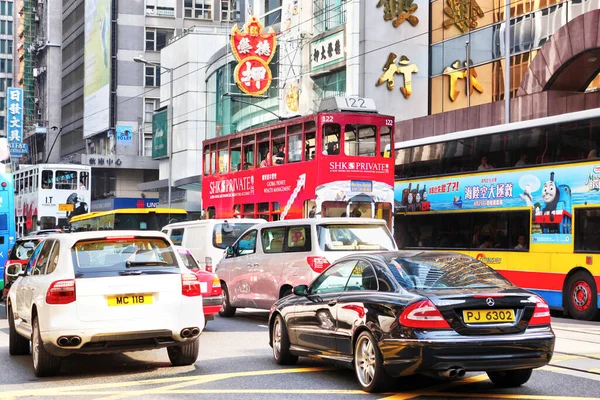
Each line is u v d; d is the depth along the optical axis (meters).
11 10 192.62
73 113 125.75
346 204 26.00
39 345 12.70
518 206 24.31
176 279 12.70
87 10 115.62
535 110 41.03
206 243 23.92
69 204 51.22
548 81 40.38
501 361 10.38
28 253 24.55
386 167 26.52
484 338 10.34
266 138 29.19
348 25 56.44
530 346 10.48
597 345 16.31
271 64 65.75
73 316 12.18
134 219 41.66
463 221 26.44
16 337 15.41
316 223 18.36
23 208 55.38
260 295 20.27
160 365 14.08
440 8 53.91
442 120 47.81
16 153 133.00
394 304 10.77
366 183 26.22
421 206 28.39
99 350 12.31
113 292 12.32
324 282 12.84
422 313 10.39
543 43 44.16
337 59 57.41
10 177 30.59
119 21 106.56
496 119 43.47
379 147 26.53
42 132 131.25
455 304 10.39
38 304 12.66
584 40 37.59
